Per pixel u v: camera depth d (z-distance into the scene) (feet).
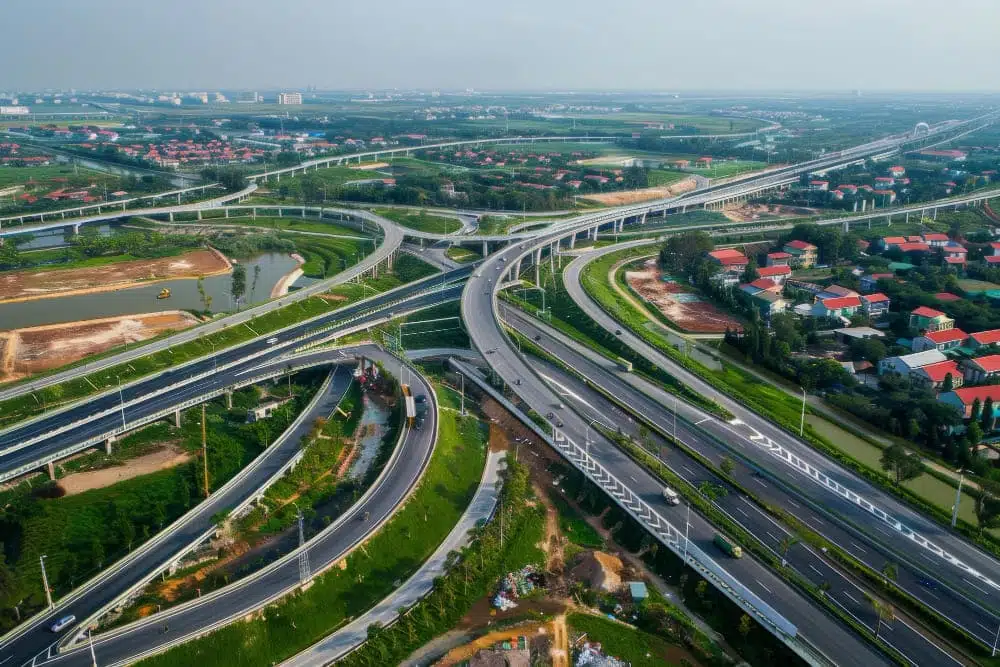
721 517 564.30
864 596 485.15
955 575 507.30
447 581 514.27
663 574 531.09
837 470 643.86
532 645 464.24
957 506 591.37
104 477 641.40
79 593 489.67
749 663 449.89
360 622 485.56
